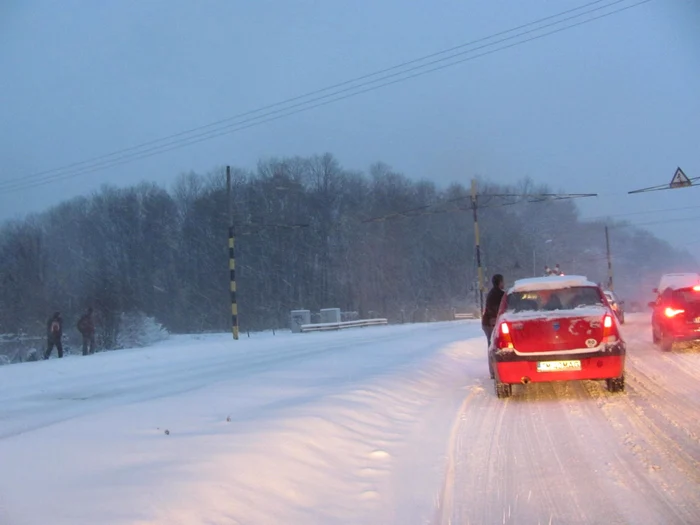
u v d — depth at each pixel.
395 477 6.21
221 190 67.00
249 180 67.75
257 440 6.38
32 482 5.27
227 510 4.86
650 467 6.22
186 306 65.81
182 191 69.62
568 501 5.42
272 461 5.89
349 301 67.00
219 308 65.38
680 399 9.55
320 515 5.17
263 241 65.81
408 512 5.30
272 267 65.94
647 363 13.88
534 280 10.53
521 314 9.80
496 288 12.56
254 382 11.03
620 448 6.93
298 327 44.12
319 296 66.69
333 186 68.75
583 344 9.50
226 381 11.36
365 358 15.27
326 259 67.44
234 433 6.69
